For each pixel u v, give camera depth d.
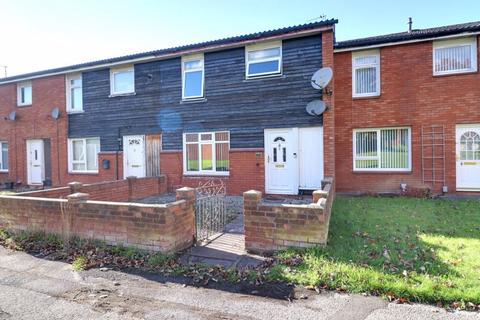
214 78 11.63
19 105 15.72
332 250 4.71
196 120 11.96
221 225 6.64
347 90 11.48
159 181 11.94
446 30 10.10
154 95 12.68
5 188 15.03
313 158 10.33
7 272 4.43
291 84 10.50
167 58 12.35
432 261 4.33
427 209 8.20
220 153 11.67
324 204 4.84
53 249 5.30
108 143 13.59
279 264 4.33
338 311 3.21
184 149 12.20
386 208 8.37
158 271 4.33
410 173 10.85
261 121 10.91
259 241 4.93
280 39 10.48
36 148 15.45
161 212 4.81
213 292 3.72
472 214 7.52
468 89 10.22
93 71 13.85
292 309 3.28
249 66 11.15
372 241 5.29
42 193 7.45
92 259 4.76
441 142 10.52
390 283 3.60
